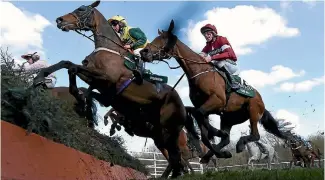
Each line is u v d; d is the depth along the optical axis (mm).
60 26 7152
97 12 7484
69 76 6699
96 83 7066
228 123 9219
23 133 5164
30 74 6316
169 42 8031
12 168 4574
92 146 8133
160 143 8719
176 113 8188
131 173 10406
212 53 8672
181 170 9000
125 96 7406
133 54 7504
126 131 8664
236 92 8641
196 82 8086
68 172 6035
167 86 8180
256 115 8938
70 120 7238
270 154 19828
